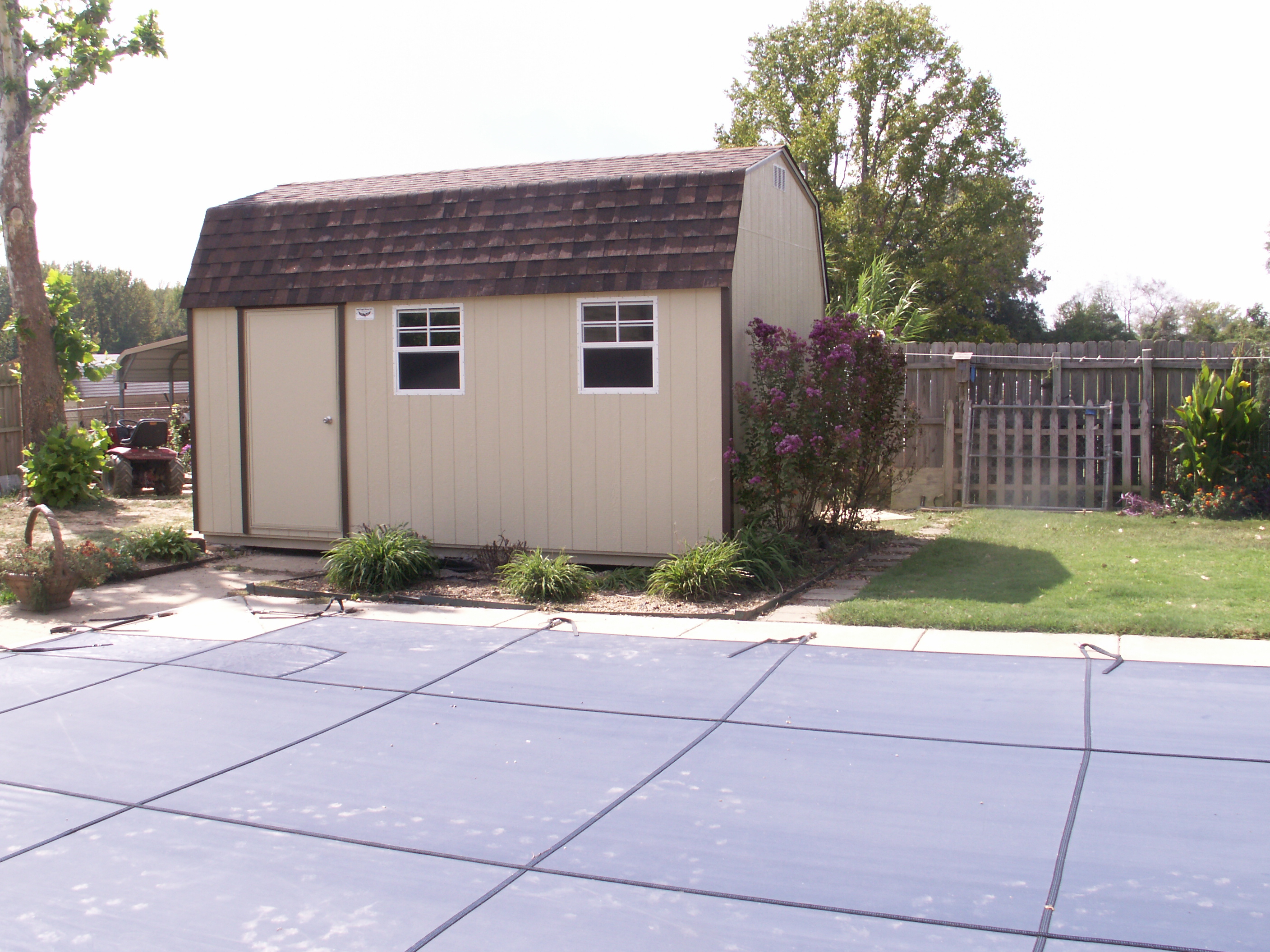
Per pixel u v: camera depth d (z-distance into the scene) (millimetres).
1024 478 13844
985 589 8617
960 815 4367
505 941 3461
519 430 10234
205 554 11234
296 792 4812
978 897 3670
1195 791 4531
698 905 3674
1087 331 41031
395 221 10828
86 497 15195
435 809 4586
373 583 9250
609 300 9797
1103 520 12375
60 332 16703
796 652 6973
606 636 7613
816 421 9766
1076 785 4633
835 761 5016
